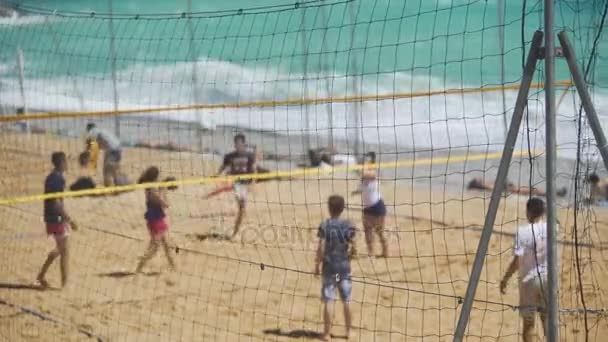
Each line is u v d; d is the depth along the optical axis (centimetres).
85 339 1150
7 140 2173
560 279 1199
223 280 1427
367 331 1205
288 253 1566
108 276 1441
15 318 1234
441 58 2898
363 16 3020
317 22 2895
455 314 1246
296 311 1283
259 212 1836
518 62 2702
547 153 661
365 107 2725
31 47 2247
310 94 2634
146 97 2289
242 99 2478
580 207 1191
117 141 2019
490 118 2556
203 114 2355
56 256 1388
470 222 1806
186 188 1939
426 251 1609
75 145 2139
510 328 1195
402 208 1956
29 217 1720
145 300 1322
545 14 661
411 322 1244
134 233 1686
